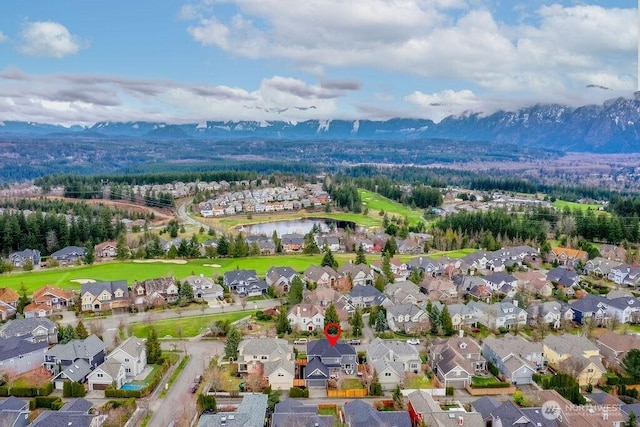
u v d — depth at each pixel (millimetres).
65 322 109125
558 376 79125
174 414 69938
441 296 124125
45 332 96375
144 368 85688
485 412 69438
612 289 131625
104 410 70250
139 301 119375
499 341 90500
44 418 63750
